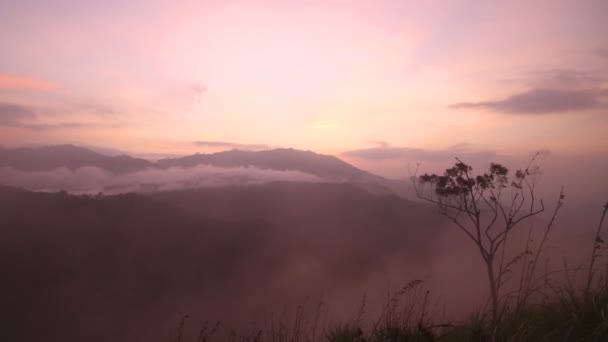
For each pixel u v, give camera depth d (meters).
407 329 4.18
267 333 4.47
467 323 4.02
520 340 3.50
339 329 4.52
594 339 3.27
